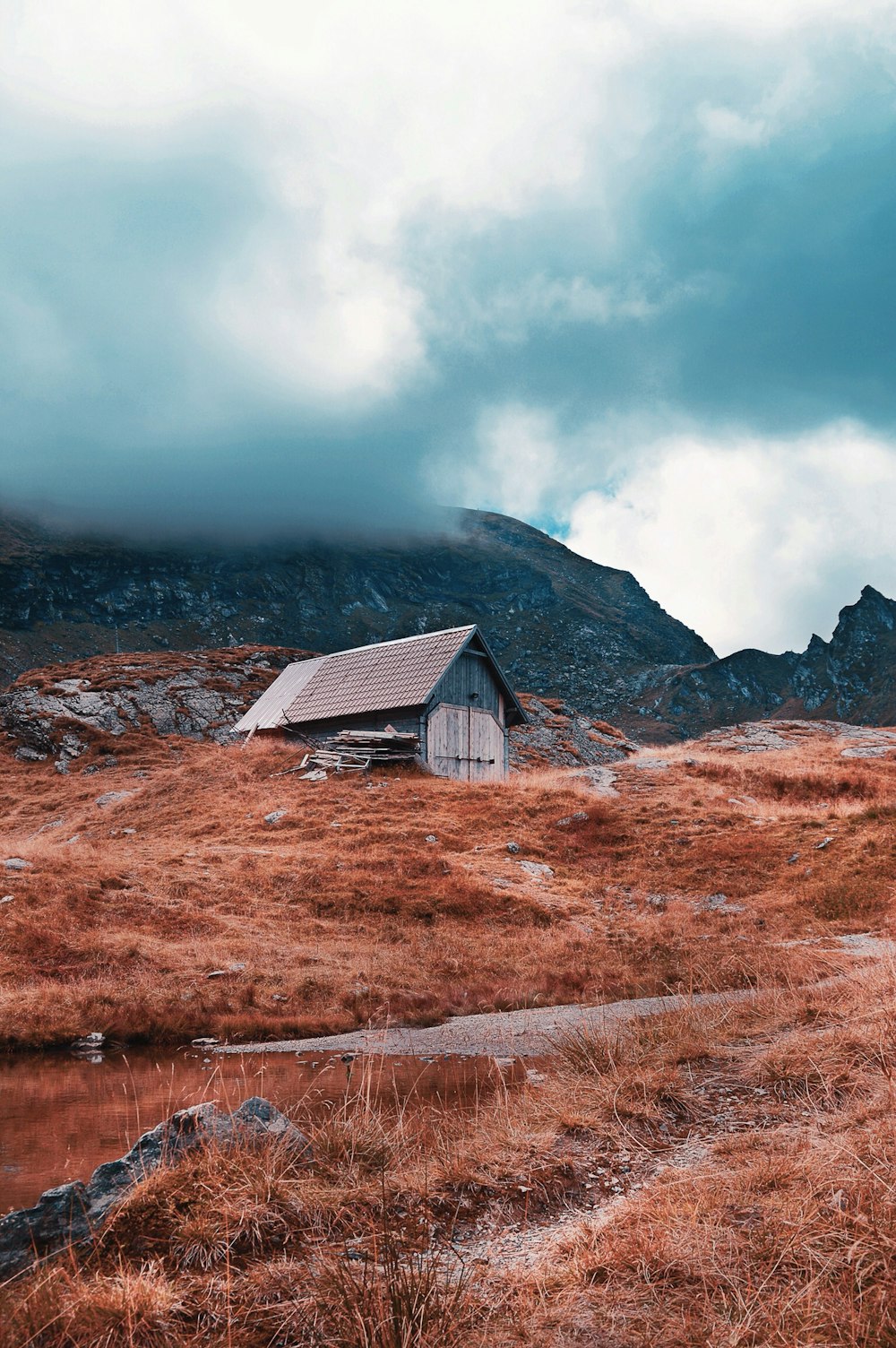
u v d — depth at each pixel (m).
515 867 28.23
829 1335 4.21
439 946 21.62
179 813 36.19
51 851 25.11
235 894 24.36
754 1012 10.61
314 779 39.41
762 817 32.75
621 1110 7.80
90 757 50.75
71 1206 5.62
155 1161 6.19
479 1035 14.45
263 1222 5.57
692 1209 5.66
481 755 45.81
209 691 60.16
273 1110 7.00
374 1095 10.44
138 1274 4.93
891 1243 4.79
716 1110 7.95
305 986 18.00
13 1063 13.38
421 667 44.47
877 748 54.72
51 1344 4.32
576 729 61.34
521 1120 7.82
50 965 18.09
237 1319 4.60
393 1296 4.57
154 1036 15.27
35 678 58.91
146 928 21.09
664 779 42.16
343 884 25.39
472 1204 6.33
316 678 49.41
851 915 22.80
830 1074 8.02
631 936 22.47
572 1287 4.99
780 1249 5.03
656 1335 4.43
